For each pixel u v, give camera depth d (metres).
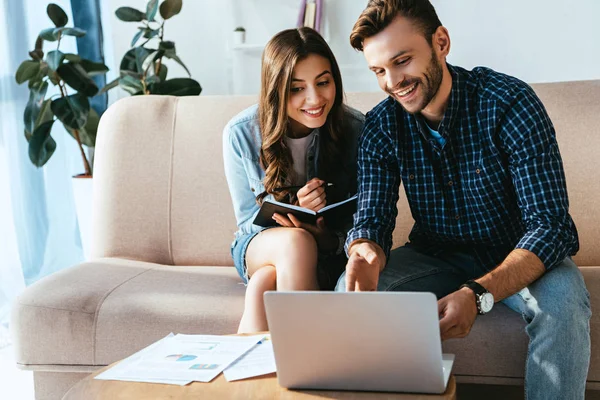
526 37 3.62
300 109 1.85
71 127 3.02
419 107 1.57
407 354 1.13
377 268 1.52
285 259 1.72
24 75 2.96
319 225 1.80
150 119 2.29
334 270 1.85
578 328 1.44
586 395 1.69
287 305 1.15
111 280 1.96
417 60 1.53
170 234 2.23
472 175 1.65
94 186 2.31
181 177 2.23
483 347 1.58
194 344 1.39
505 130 1.58
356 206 1.79
